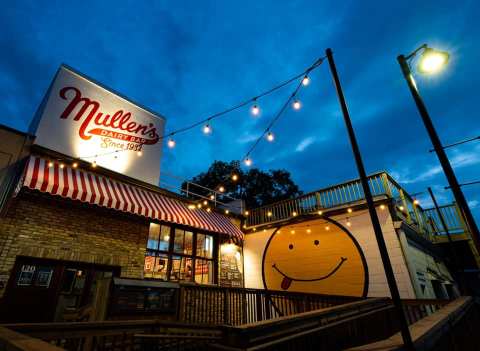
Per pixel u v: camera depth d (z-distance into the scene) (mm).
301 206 12172
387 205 9586
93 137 8906
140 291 5594
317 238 10922
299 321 3135
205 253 11250
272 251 12023
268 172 26438
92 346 3846
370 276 9297
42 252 6691
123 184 9148
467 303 6160
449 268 16062
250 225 13477
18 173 6859
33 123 10234
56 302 6648
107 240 8031
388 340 2473
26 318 6109
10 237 6328
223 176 24781
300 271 10930
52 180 6773
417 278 8789
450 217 15188
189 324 4848
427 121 4480
